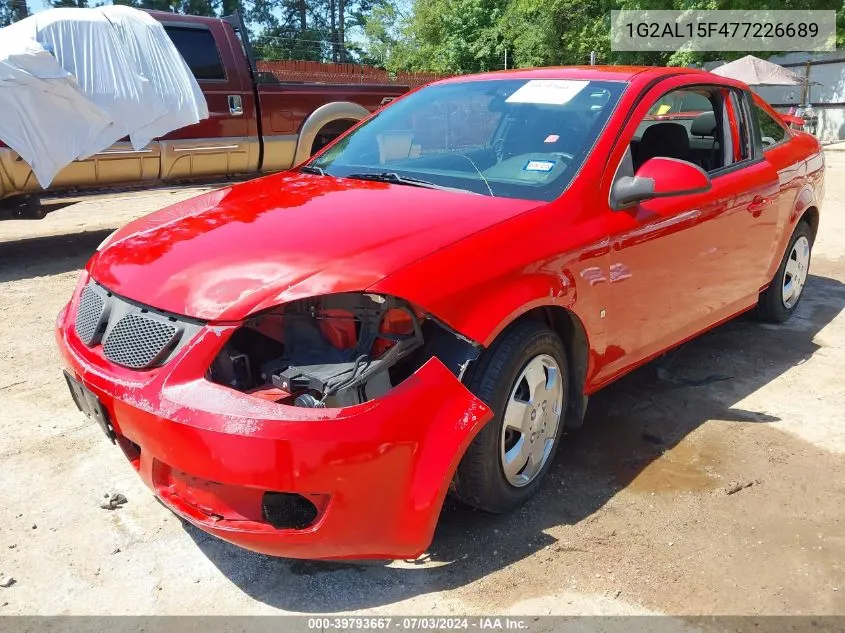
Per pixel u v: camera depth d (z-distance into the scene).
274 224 2.78
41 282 6.29
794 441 3.53
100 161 6.78
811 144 5.16
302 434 2.15
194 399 2.23
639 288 3.27
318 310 2.41
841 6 19.50
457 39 29.88
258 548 2.32
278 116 7.93
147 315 2.46
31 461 3.29
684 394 4.04
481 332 2.49
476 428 2.43
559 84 3.66
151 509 2.96
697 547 2.74
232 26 7.66
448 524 2.86
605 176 3.14
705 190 3.17
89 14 6.51
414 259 2.46
